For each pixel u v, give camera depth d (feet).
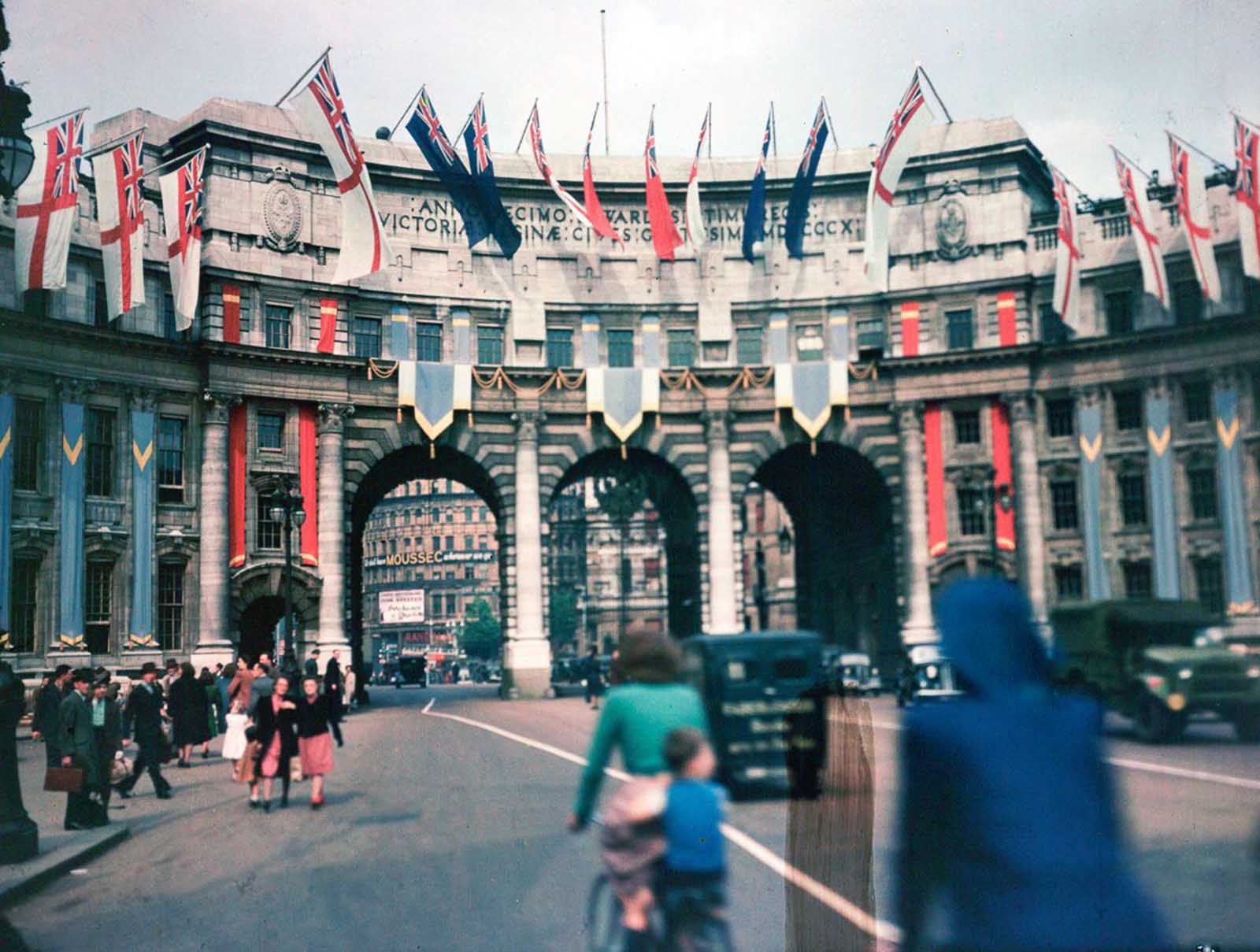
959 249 144.87
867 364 158.92
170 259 150.10
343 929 19.71
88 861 41.60
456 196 161.27
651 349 174.70
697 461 172.86
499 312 173.68
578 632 195.52
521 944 17.15
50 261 102.32
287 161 164.14
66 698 51.72
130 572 144.56
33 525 120.98
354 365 165.07
